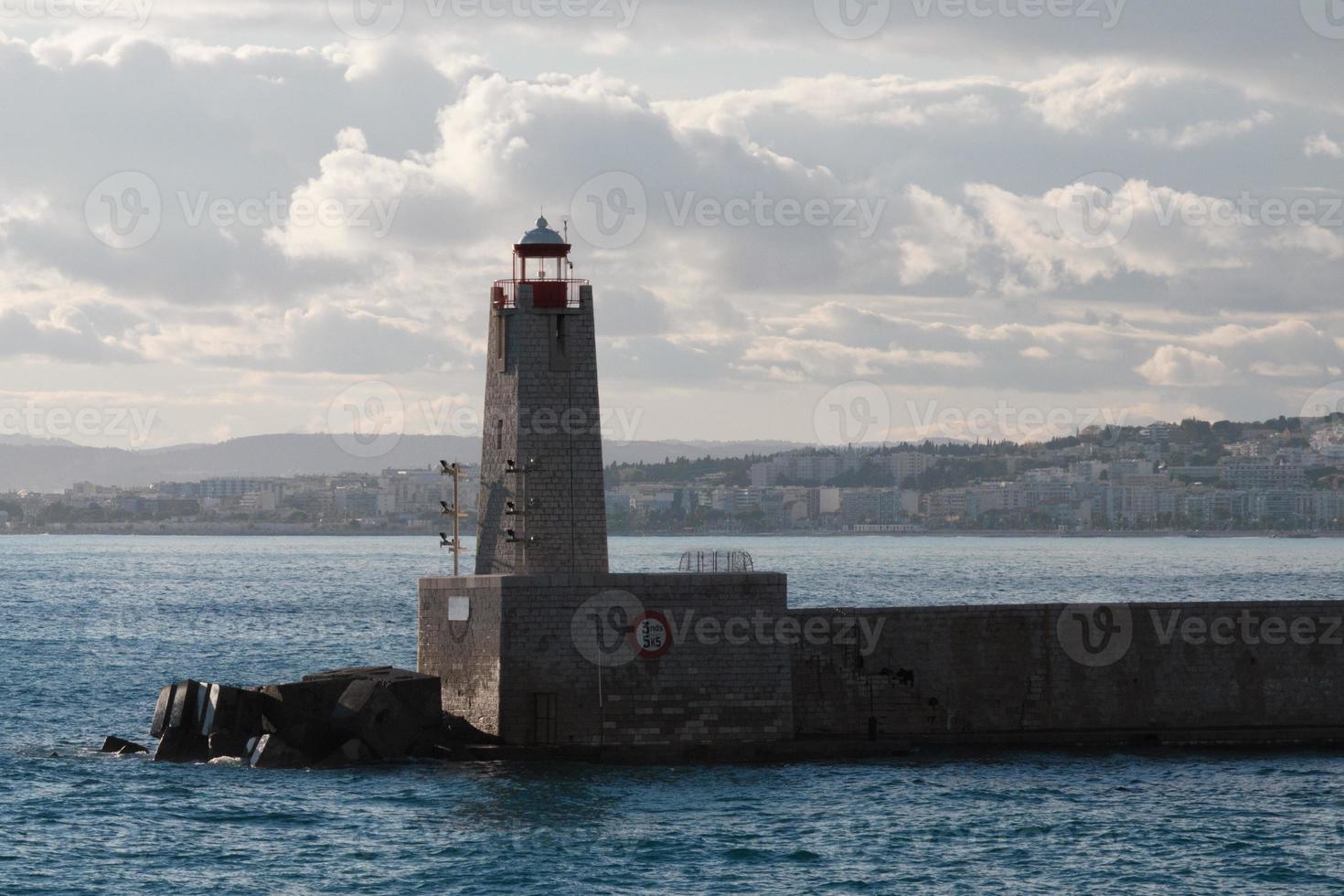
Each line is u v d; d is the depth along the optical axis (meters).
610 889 111.94
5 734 173.00
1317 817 129.25
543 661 142.50
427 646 153.88
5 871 115.88
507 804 131.25
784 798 133.25
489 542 153.75
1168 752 150.38
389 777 140.50
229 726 150.62
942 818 128.38
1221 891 112.81
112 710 194.00
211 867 117.06
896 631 151.00
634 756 143.12
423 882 113.50
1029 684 152.38
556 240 152.50
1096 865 117.69
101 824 127.56
